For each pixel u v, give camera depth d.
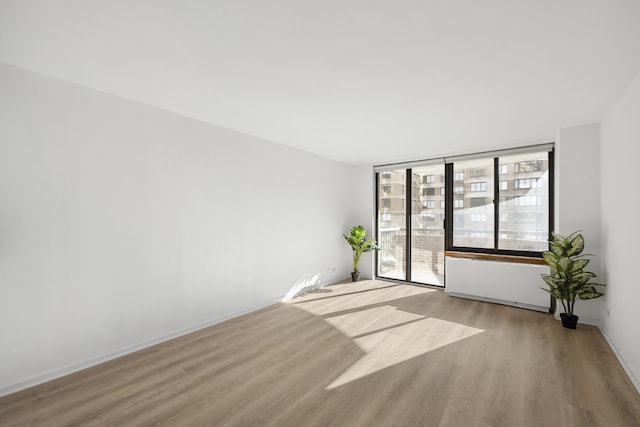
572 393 2.27
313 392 2.29
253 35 1.84
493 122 3.53
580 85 2.54
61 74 2.42
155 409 2.09
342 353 2.94
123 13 1.63
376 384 2.40
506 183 4.73
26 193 2.33
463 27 1.74
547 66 2.20
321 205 5.54
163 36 1.86
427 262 5.62
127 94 2.81
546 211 4.38
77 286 2.60
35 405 2.13
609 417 2.00
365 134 4.07
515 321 3.80
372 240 5.98
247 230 4.14
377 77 2.40
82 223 2.62
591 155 3.59
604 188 3.38
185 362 2.76
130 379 2.47
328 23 1.71
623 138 2.75
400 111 3.16
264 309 4.29
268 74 2.38
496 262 4.54
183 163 3.38
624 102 2.70
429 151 5.05
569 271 3.45
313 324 3.71
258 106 3.07
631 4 1.51
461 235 5.15
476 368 2.64
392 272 6.07
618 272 2.91
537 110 3.14
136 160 2.98
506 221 4.72
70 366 2.55
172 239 3.29
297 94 2.75
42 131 2.41
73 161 2.57
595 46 1.93
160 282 3.18
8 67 2.24
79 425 1.94
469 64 2.18
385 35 1.83
